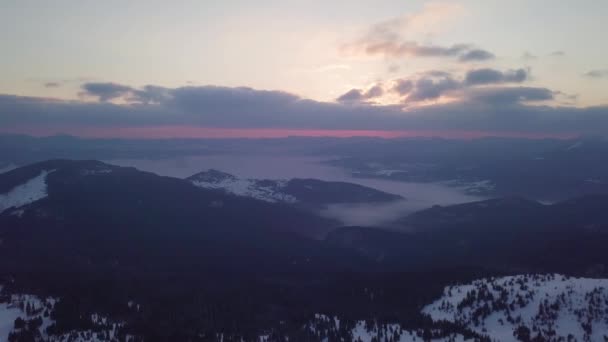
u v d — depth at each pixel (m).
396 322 152.62
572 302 142.38
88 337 135.62
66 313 152.38
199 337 142.25
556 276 167.38
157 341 137.25
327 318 163.88
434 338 133.00
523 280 167.00
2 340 133.38
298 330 152.00
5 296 167.75
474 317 147.62
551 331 131.88
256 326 159.75
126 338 138.88
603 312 134.50
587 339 126.06
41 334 137.25
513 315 144.38
